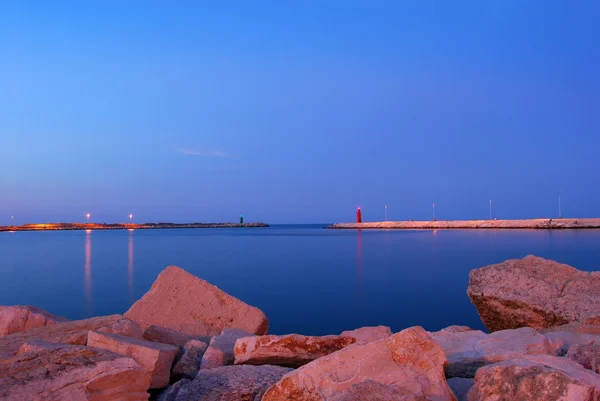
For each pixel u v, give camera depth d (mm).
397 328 16641
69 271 35312
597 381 4328
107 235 125250
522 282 9633
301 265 38438
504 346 5855
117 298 23344
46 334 7270
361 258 43906
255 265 38688
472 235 82875
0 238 105812
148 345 5875
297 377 4754
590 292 9062
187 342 7055
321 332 16203
